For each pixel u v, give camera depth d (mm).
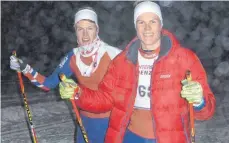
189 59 2766
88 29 3756
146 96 2842
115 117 2949
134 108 2896
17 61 3955
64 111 7172
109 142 2965
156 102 2768
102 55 3762
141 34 2834
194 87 2541
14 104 7711
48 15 13703
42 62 11898
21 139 5719
